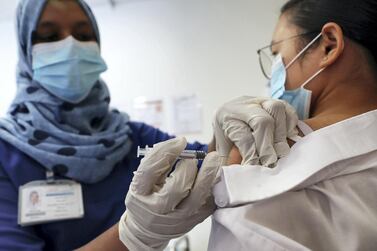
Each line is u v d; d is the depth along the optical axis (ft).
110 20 9.39
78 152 3.90
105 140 4.11
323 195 1.97
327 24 2.37
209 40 8.82
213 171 2.18
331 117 2.30
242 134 2.22
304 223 1.92
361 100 2.33
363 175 2.02
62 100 4.25
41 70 4.25
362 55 2.34
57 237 3.70
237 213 1.89
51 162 3.80
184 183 2.15
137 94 9.04
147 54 9.13
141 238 2.29
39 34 4.30
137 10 9.32
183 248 7.30
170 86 8.89
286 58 2.61
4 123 4.00
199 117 8.63
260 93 8.32
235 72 8.57
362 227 1.86
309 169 1.96
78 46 4.33
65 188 3.82
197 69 8.80
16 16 4.42
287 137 2.23
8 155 3.81
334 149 2.02
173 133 8.68
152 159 2.18
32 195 3.69
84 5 4.43
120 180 4.15
